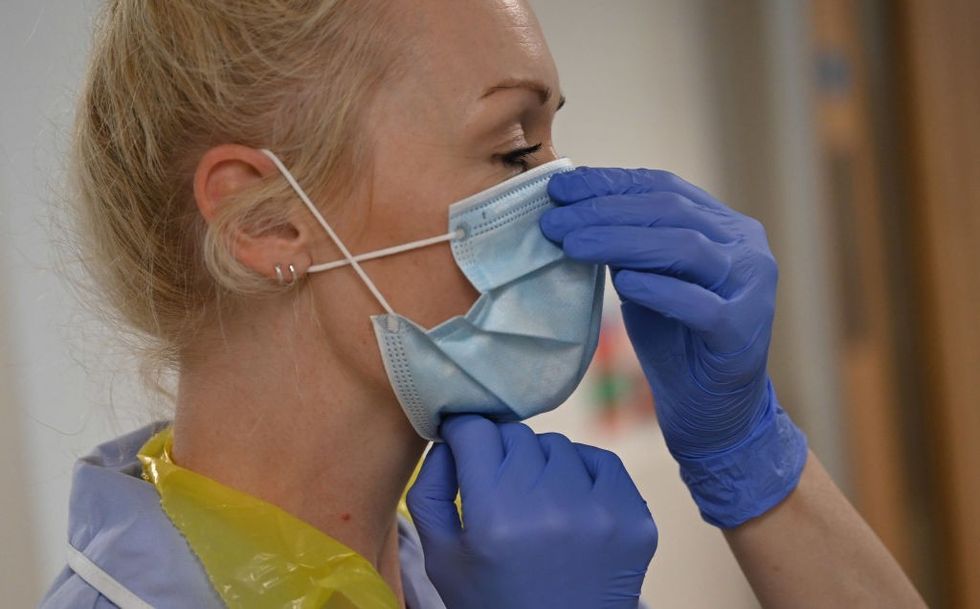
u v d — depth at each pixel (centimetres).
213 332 88
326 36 82
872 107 247
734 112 240
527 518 84
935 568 257
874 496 248
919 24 238
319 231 84
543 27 213
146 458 94
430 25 83
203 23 84
